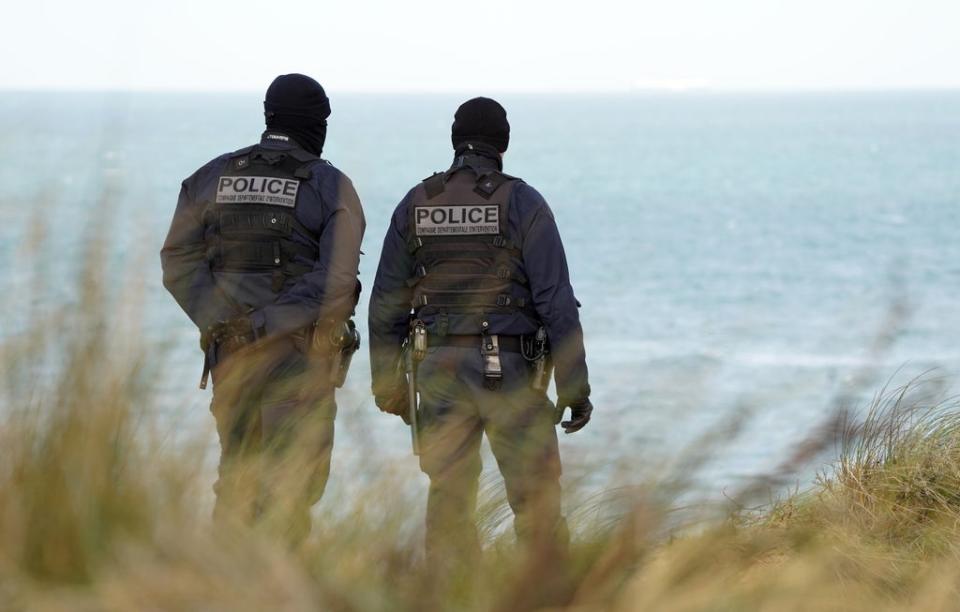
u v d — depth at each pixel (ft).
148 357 25.25
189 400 25.61
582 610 23.32
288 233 47.50
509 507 30.32
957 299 518.37
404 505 25.62
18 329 24.45
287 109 49.49
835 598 26.71
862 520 43.70
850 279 634.84
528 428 43.86
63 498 22.47
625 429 23.58
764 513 39.32
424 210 48.42
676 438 23.39
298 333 46.55
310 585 22.61
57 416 23.95
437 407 46.96
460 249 47.50
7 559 21.57
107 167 25.89
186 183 49.65
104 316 25.08
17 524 21.98
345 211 47.91
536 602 23.54
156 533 22.48
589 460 23.58
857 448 48.24
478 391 46.21
